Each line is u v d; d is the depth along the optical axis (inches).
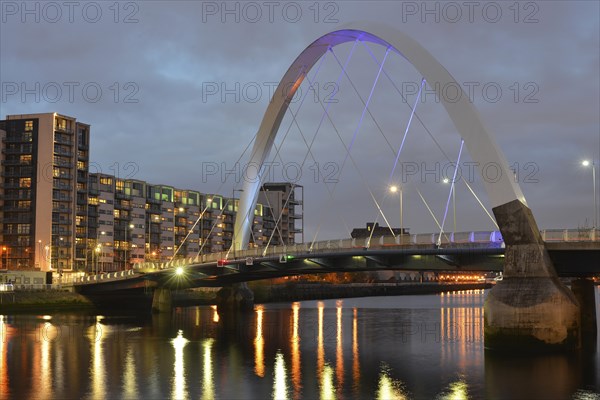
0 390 1555.1
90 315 3966.5
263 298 6289.4
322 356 2126.0
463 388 1587.1
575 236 2082.9
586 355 1968.5
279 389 1581.0
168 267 3971.5
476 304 5728.3
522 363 1872.5
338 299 7234.3
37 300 4343.0
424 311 4591.5
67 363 1952.5
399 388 1592.0
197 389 1578.5
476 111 2266.2
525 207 2091.5
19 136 6107.3
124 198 7126.0
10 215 6043.3
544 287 2012.8
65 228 6112.2
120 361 2004.2
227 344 2469.2
